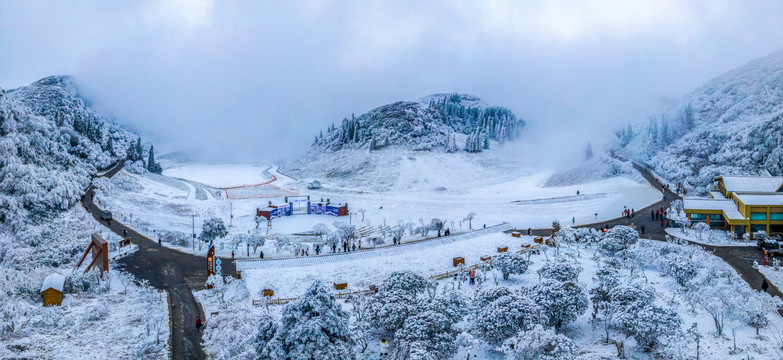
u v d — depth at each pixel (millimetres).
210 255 61688
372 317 45000
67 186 97375
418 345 36844
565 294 44750
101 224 89312
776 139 116812
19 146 100438
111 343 42906
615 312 43625
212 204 132250
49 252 73375
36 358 39094
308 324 35219
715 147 130625
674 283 54156
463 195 151625
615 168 142875
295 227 107500
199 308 53219
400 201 140625
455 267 67812
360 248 76750
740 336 42000
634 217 94250
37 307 48688
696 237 77750
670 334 38031
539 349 36594
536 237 80688
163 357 41031
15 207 85250
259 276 63969
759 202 79312
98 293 56406
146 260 70375
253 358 35562
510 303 41688
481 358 40562
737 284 51906
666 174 128875
